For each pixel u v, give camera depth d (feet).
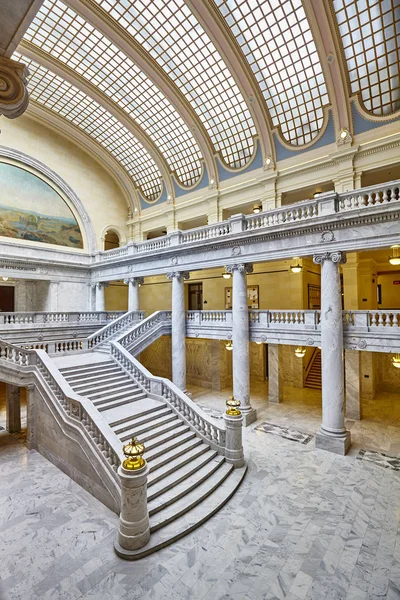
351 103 43.19
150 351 73.72
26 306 68.85
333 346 34.45
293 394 56.18
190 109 53.52
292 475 28.71
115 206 76.07
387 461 31.37
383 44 37.47
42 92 56.34
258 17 39.01
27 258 59.36
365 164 43.24
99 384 37.58
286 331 40.96
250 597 16.48
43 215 63.36
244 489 26.48
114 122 62.44
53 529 21.61
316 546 19.95
